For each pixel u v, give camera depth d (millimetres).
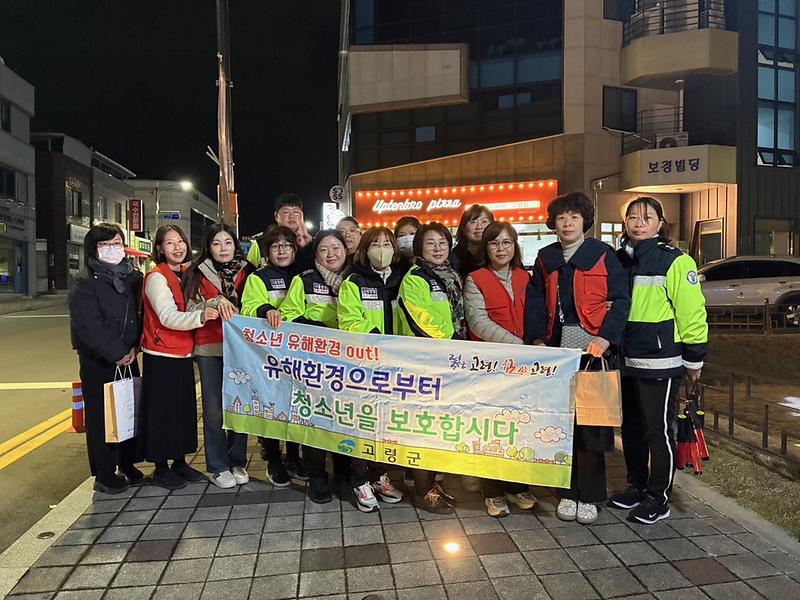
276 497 4078
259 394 4051
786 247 21578
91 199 39812
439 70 23812
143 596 2859
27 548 3332
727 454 4859
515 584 2951
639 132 22922
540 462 3512
